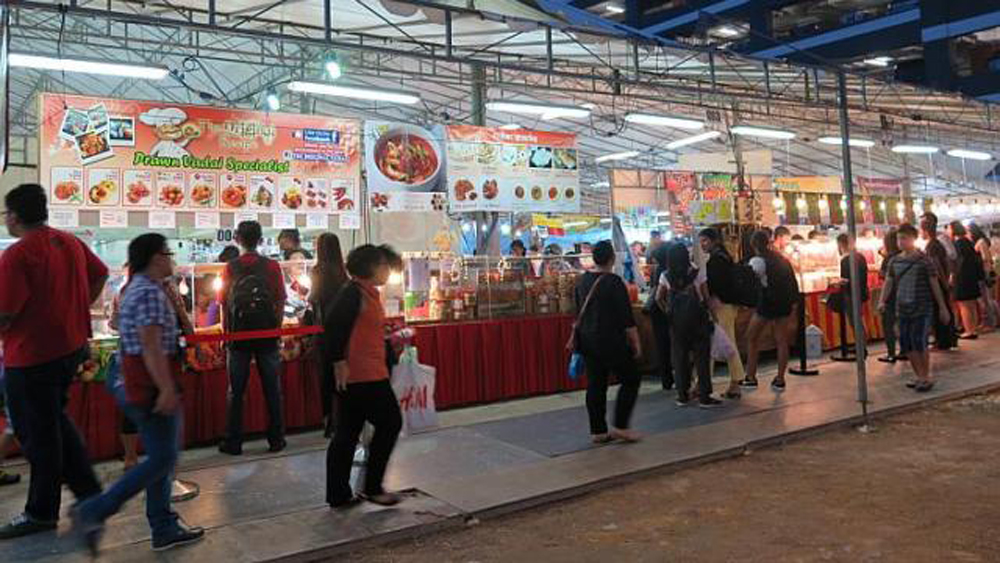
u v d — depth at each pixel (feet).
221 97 54.44
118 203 20.99
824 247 34.32
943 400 23.34
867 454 17.89
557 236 49.57
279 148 23.57
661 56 41.78
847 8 98.37
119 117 21.13
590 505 14.87
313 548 12.39
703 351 22.84
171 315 12.29
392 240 33.04
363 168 26.63
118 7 35.68
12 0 18.69
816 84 40.78
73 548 12.44
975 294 35.35
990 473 16.05
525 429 20.44
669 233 32.58
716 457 17.65
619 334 18.51
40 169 20.03
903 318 24.50
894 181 49.06
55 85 50.65
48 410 13.15
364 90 32.73
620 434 18.74
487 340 24.30
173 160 21.83
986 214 49.70
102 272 14.47
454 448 18.57
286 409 20.84
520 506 14.64
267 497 15.08
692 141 54.19
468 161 28.14
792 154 68.23
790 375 27.78
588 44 41.22
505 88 45.62
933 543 12.17
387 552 12.74
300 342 21.18
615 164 77.25
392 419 14.56
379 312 14.56
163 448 11.94
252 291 18.56
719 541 12.64
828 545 12.26
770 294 24.89
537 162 29.68
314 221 24.13
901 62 95.09
